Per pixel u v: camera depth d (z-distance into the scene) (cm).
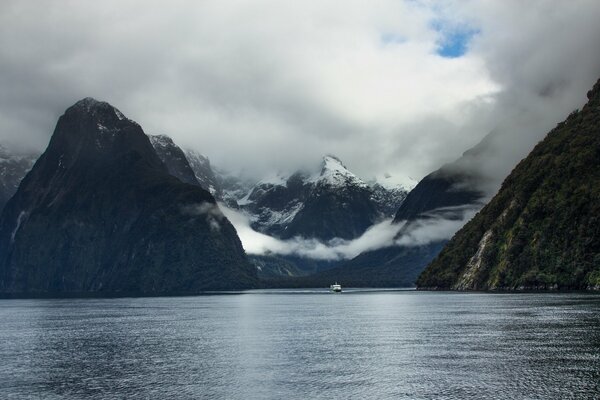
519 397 7562
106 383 9188
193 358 11169
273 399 7994
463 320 15812
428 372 9206
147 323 18612
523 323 13988
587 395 7550
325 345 12444
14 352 12462
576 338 11469
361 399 7850
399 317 18312
